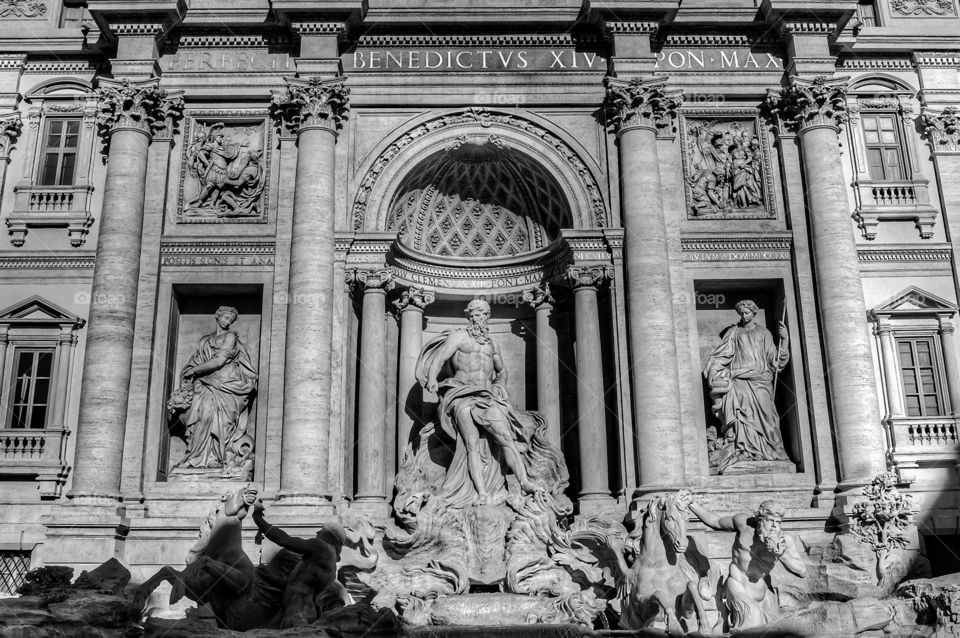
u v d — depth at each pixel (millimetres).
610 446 23078
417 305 24875
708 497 21828
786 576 18172
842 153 25047
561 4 25078
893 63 25812
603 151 24391
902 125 25422
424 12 24562
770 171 24453
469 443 21984
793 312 23469
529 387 25484
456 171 25375
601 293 23812
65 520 20562
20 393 23109
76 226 23938
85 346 23188
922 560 20859
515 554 20422
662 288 22656
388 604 19016
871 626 16703
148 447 22156
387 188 24141
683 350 22953
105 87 23719
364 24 24719
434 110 24656
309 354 22031
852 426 21844
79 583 17250
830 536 21062
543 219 25828
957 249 24188
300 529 20562
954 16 26328
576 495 23531
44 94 25094
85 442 21344
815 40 24703
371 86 24609
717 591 17797
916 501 22328
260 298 24125
